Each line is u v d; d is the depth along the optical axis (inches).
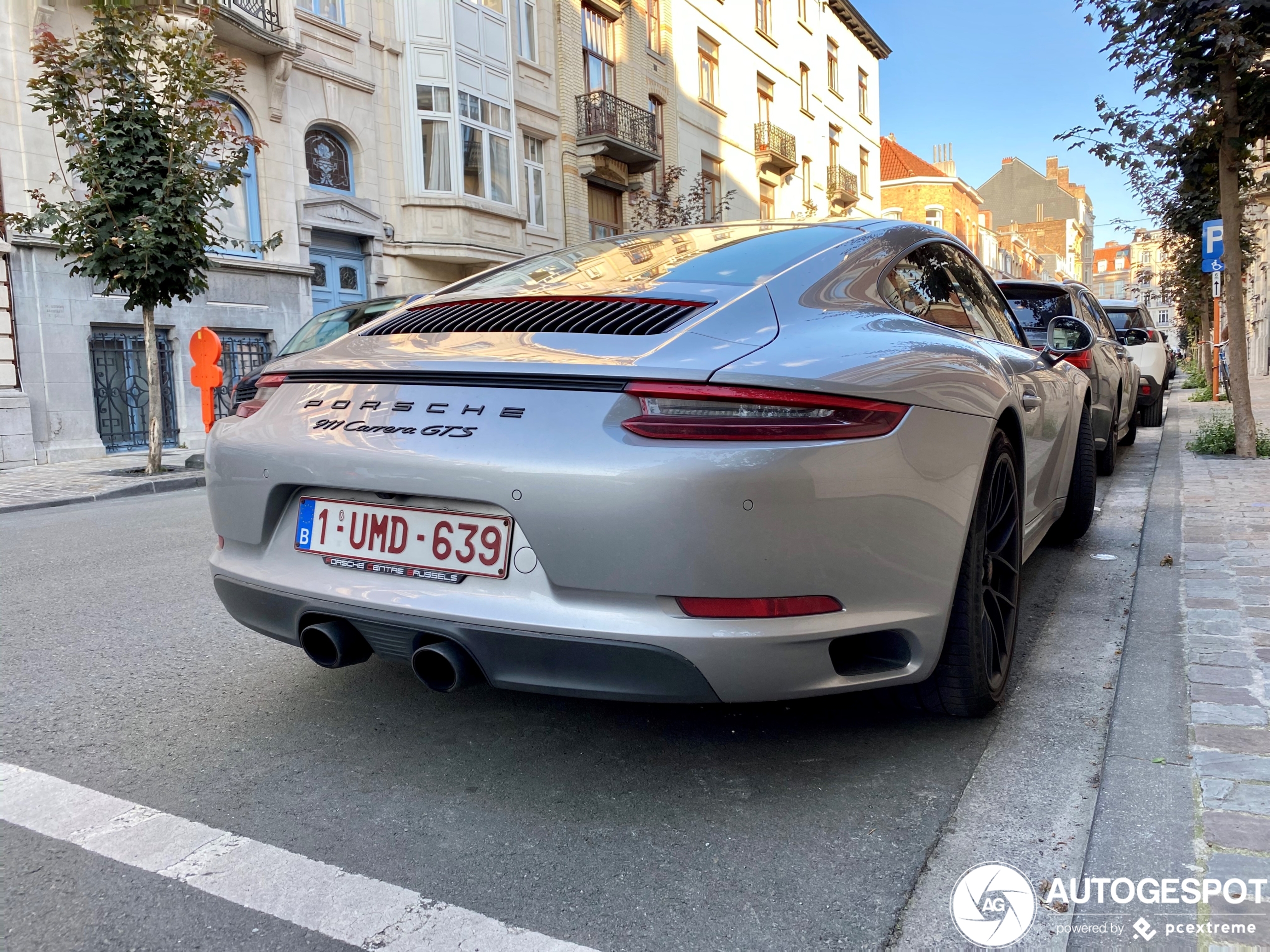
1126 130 301.4
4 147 481.4
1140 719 99.0
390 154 702.5
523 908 71.6
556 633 77.9
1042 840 79.3
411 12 696.4
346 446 89.0
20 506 332.2
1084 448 184.4
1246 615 131.3
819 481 77.5
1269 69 275.3
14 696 120.5
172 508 313.6
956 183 2044.8
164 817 86.7
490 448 80.8
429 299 116.7
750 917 69.9
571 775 94.6
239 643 143.1
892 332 96.0
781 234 113.7
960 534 91.5
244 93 593.9
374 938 67.9
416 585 85.8
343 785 93.3
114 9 397.4
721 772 94.4
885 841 80.3
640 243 121.6
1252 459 302.5
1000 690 104.7
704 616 76.4
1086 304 291.0
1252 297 1317.7
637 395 77.9
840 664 86.6
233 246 593.3
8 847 81.4
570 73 861.2
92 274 409.1
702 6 1080.2
